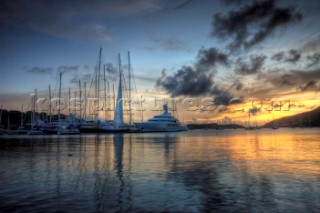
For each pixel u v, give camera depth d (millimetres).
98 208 11547
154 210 11273
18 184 16078
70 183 16281
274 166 22328
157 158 28531
